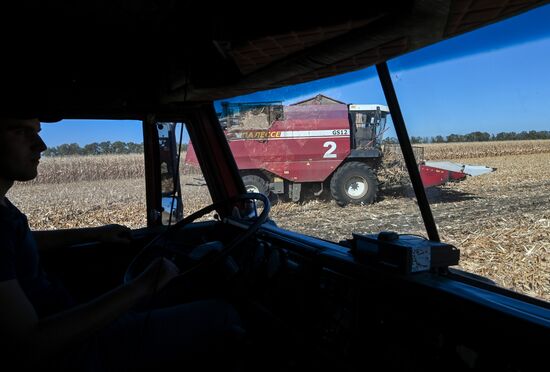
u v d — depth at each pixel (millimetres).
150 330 1766
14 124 1430
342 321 1820
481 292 1424
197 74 2318
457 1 1049
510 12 1145
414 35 1340
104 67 2537
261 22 1442
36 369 1191
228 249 1844
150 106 2949
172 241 2846
